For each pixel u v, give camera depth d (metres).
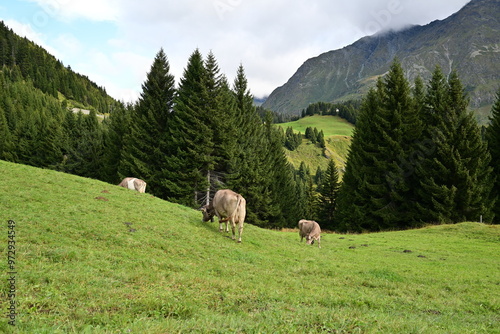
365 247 22.89
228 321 5.70
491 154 43.28
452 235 28.19
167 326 5.12
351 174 48.19
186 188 40.12
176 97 45.69
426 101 45.59
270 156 52.19
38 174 19.22
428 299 9.95
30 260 8.34
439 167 38.38
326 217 64.00
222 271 10.54
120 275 8.26
